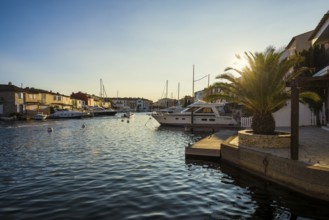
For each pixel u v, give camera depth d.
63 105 77.38
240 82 13.13
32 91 63.91
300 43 27.14
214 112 32.06
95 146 18.78
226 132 21.88
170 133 28.28
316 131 16.64
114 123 47.25
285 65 12.19
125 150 16.83
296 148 8.73
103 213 6.68
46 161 13.41
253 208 7.09
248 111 27.48
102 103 97.81
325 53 18.80
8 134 28.02
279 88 12.28
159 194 8.12
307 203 7.45
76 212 6.76
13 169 11.69
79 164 12.58
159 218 6.38
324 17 15.76
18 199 7.77
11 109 55.31
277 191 8.49
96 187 8.87
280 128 19.70
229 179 9.91
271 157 9.41
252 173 10.48
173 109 62.75
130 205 7.21
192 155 13.79
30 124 43.31
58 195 8.09
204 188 8.78
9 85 59.62
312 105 19.30
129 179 9.83
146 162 12.92
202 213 6.71
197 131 30.08
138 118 68.50
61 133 29.06
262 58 12.43
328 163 8.23
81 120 56.03
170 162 12.91
